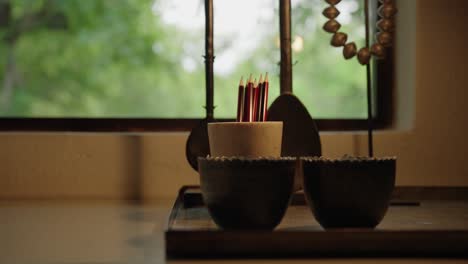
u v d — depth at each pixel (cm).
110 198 124
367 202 74
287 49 110
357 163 73
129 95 198
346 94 160
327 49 160
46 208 111
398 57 133
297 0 154
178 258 67
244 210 72
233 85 158
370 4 140
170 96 183
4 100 204
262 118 91
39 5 211
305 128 106
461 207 104
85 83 205
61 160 124
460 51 125
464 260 66
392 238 67
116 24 205
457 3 125
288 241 67
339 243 67
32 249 73
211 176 74
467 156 125
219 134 88
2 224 93
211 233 66
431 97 125
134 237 81
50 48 209
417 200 111
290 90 110
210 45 110
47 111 205
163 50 185
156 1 184
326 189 74
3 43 206
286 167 73
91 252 71
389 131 128
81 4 210
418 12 125
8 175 123
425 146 125
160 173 124
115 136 124
